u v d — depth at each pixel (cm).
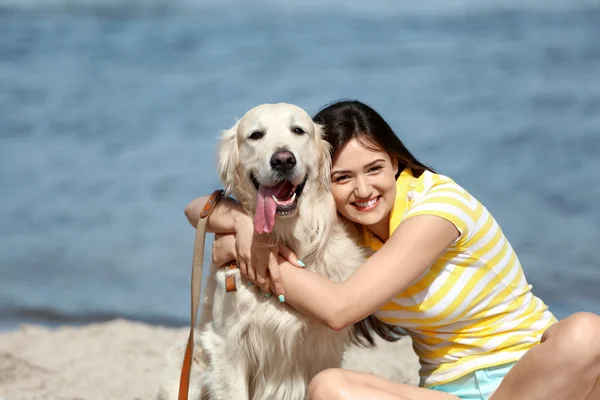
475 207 330
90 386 462
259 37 2311
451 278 327
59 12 2916
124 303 751
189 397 383
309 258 359
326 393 297
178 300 762
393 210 345
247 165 359
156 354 538
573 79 1528
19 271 849
